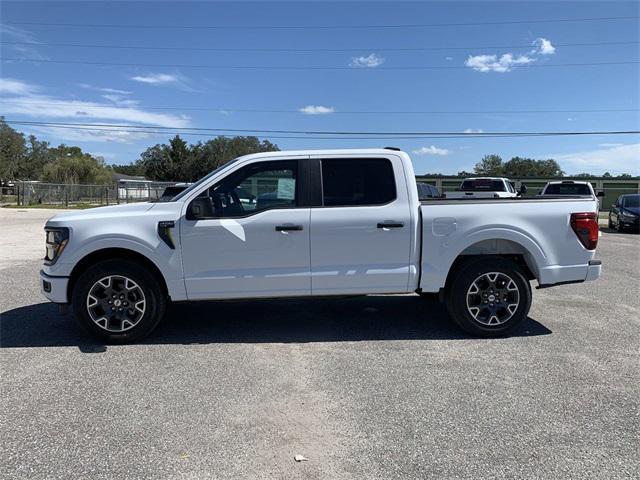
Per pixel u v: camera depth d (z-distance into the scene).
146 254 5.21
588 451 3.23
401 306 6.98
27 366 4.70
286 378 4.42
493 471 3.01
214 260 5.30
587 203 5.61
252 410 3.81
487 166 99.44
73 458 3.16
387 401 3.96
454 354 5.03
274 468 3.05
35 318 6.36
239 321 6.24
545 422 3.61
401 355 5.00
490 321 5.52
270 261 5.34
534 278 5.84
